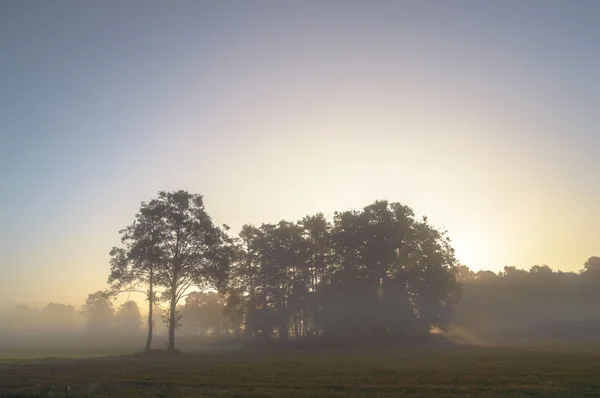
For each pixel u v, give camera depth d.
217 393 21.02
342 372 28.89
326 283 80.19
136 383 24.77
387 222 77.62
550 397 19.17
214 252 57.28
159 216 56.00
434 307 77.56
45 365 37.19
